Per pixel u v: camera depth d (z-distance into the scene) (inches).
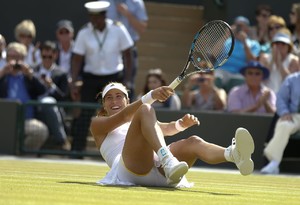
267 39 1921.8
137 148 772.0
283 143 1467.8
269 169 1459.2
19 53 1672.0
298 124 1480.1
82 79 1672.0
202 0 2198.6
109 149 816.9
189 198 692.7
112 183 794.8
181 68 2076.8
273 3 2055.9
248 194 813.2
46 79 1697.8
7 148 1642.5
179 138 1574.8
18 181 827.4
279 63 1699.1
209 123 1578.5
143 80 2025.1
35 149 1644.9
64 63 1855.3
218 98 1672.0
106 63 1651.1
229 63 1820.9
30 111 1647.4
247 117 1578.5
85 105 1627.7
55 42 2015.3
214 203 658.8
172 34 2123.5
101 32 1651.1
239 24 1877.5
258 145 1574.8
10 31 2027.6
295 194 862.5
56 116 1643.7
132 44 1673.2
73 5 2036.2
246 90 1627.7
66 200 622.5
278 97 1503.4
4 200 597.6
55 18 2037.4
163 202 638.5
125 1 1788.9
